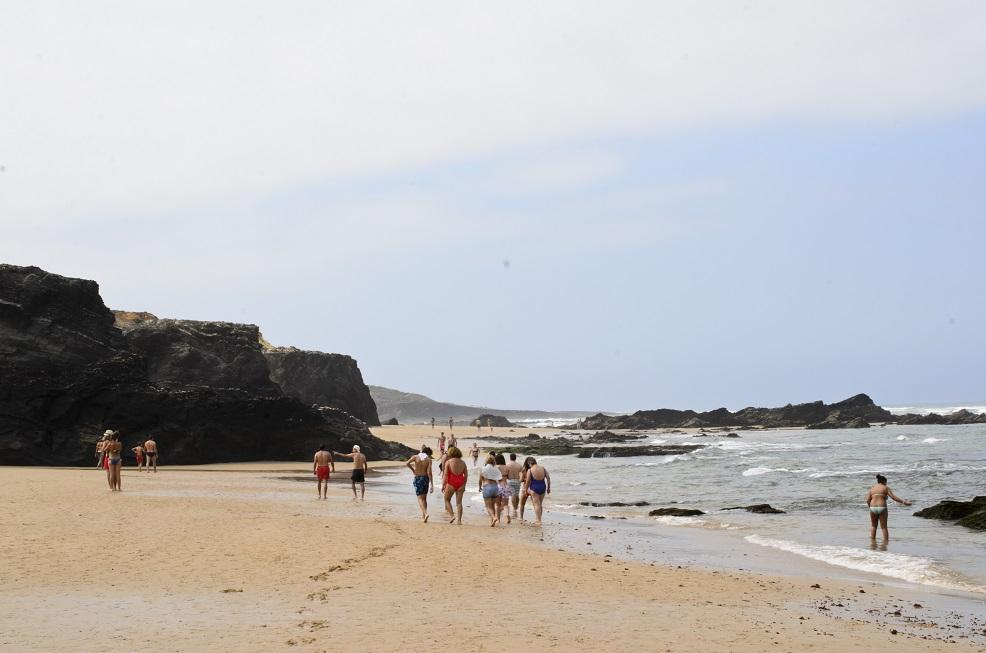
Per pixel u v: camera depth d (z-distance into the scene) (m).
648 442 90.50
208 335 62.75
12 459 45.91
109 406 49.16
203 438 51.91
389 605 11.50
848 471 44.88
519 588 13.09
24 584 12.41
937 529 23.19
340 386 106.12
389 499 29.80
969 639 10.98
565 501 32.12
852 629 11.27
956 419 123.06
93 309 52.59
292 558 14.97
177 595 11.88
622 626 10.71
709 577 15.12
